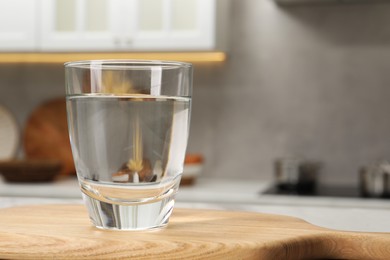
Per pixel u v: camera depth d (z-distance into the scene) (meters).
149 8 2.88
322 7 3.09
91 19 2.95
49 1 2.97
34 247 0.55
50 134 3.29
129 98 0.63
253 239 0.59
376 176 2.51
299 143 3.11
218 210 0.84
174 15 2.87
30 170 2.77
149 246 0.56
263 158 3.14
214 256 0.55
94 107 0.63
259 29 3.15
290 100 3.12
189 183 2.79
